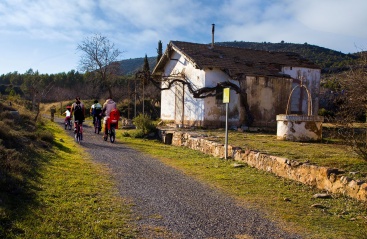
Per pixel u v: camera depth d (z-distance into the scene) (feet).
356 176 22.98
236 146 36.60
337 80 45.50
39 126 57.62
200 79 66.95
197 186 25.30
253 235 16.21
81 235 14.89
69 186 22.52
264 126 66.59
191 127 65.36
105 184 24.32
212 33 75.87
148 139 57.16
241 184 26.03
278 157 29.09
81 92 181.88
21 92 196.44
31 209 16.85
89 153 38.17
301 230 16.93
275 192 23.75
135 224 16.90
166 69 80.02
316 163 26.99
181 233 16.11
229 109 66.13
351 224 17.75
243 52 78.28
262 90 66.64
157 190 23.70
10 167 21.91
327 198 22.04
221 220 18.11
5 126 31.40
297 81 77.25
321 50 239.30
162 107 80.69
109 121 49.93
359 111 39.68
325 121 71.51
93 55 138.00
